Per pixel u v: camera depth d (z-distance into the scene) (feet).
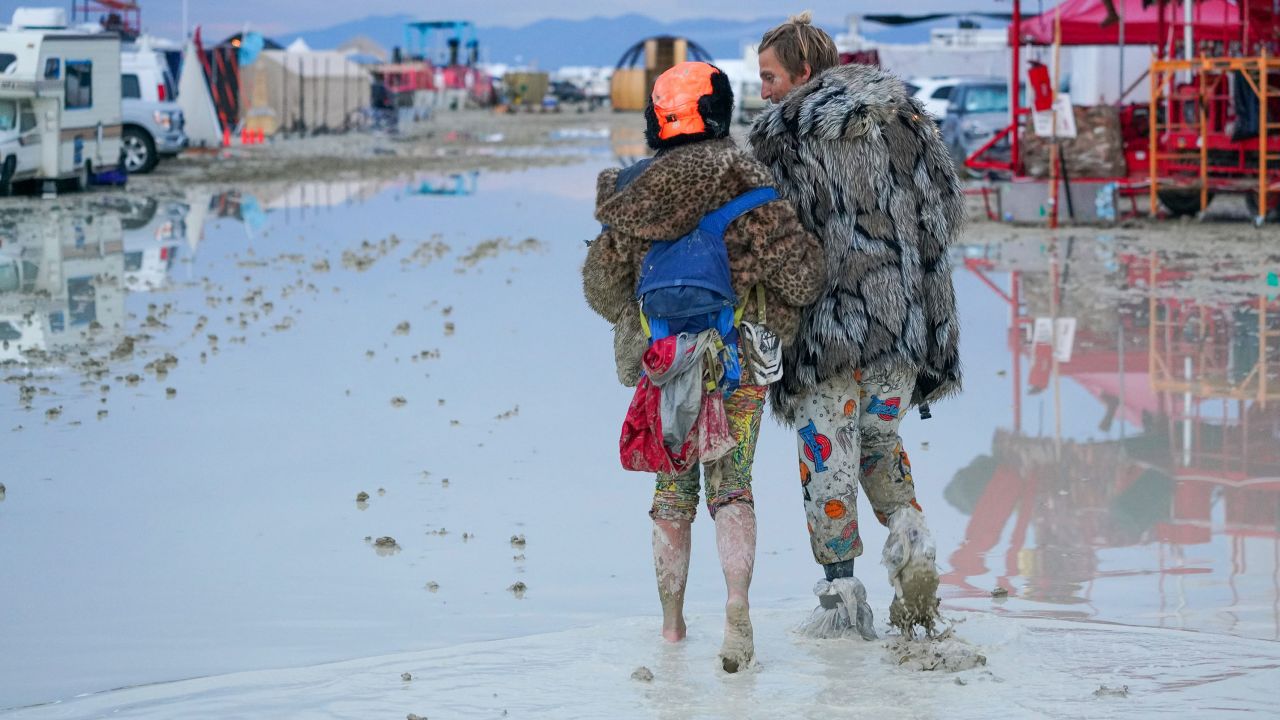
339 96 380.17
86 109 163.22
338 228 125.18
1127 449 45.68
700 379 27.89
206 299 80.74
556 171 216.13
